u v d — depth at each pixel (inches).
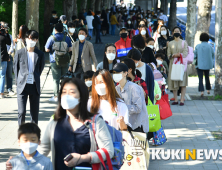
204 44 1312.7
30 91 811.4
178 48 1175.6
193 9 1749.5
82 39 1089.4
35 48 821.2
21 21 2596.0
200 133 912.3
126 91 593.0
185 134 904.3
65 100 377.7
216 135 895.7
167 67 1195.9
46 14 2576.3
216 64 1317.7
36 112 835.4
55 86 1202.0
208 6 1718.8
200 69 1330.0
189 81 1679.4
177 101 1238.3
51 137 394.3
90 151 386.0
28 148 377.4
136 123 602.2
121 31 1232.8
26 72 804.0
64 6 3127.5
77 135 385.4
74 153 371.2
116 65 583.5
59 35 1143.6
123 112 522.6
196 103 1256.8
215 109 1170.6
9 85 1290.6
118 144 404.5
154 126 712.4
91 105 515.8
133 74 647.1
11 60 1275.8
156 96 757.9
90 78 732.0
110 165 383.6
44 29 2583.7
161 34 1322.6
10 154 740.0
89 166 390.9
